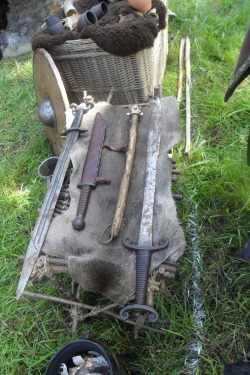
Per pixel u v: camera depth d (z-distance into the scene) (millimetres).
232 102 2625
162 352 1568
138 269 1203
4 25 3543
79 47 2061
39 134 2666
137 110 1646
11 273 1921
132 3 2123
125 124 1658
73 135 1609
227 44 3154
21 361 1626
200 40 3182
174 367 1529
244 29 3352
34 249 1288
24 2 3572
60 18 2441
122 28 1918
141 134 1602
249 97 2654
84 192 1404
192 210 2057
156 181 1412
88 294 1719
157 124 1582
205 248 1879
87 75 2242
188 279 1772
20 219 2178
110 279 1229
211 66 2990
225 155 2305
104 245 1283
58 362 1376
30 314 1768
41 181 2338
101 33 1938
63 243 1302
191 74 2924
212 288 1746
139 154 1535
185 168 2246
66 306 1755
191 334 1606
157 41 2346
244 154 2279
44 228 1327
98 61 2141
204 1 3703
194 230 1953
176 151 2352
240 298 1702
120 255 1254
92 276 1238
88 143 1593
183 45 3143
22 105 2918
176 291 1753
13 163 2496
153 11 2115
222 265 1807
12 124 2803
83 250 1281
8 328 1739
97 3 2477
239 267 1806
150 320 1122
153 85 2393
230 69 2938
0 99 3010
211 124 2508
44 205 1395
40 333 1708
